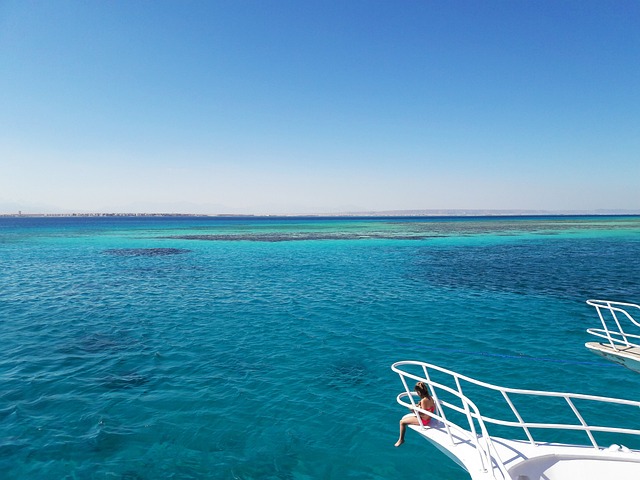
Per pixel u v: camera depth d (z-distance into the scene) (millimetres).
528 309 19562
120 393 10469
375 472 7465
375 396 10438
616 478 5867
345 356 13336
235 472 7391
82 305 20750
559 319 17734
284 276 30375
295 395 10461
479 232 94062
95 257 44188
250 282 27688
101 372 11875
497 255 44156
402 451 8086
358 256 44625
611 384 11016
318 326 16812
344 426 8984
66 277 30172
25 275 31062
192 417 9281
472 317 18141
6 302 21422
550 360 12859
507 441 6523
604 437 8492
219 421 9133
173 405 9844
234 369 12180
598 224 139500
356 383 11227
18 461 7602
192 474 7320
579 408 9672
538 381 11266
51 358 13047
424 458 7875
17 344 14461
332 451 8070
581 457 6078
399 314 18734
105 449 8016
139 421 9094
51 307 20297
